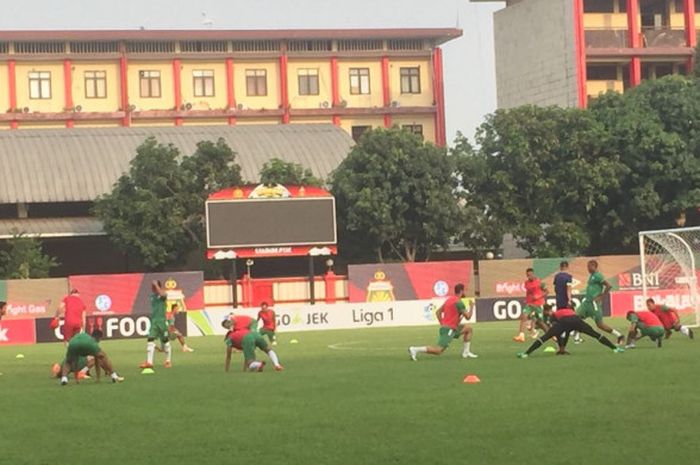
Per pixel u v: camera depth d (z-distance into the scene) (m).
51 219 78.00
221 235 59.94
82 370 26.06
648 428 15.04
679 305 54.31
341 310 54.78
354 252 72.12
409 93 95.44
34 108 89.50
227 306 64.25
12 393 23.00
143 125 90.50
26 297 57.97
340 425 16.27
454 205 70.56
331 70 94.19
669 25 88.19
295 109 92.88
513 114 71.56
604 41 85.50
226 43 92.44
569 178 70.38
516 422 15.92
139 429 16.58
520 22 91.25
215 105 92.38
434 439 14.65
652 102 72.06
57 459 14.09
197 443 15.02
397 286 62.09
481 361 27.44
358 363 28.70
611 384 20.58
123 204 70.75
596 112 73.12
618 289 61.25
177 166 71.56
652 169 69.38
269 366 28.86
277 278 65.62
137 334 50.69
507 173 71.38
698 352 28.05
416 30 94.62
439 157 71.06
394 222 70.44
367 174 70.31
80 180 78.50
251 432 15.85
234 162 81.00
